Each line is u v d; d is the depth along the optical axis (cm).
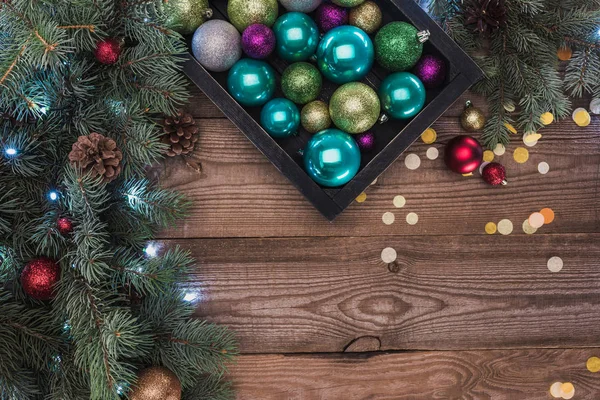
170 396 91
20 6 84
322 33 95
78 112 92
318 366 103
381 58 92
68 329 92
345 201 94
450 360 103
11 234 92
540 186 102
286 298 102
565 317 104
